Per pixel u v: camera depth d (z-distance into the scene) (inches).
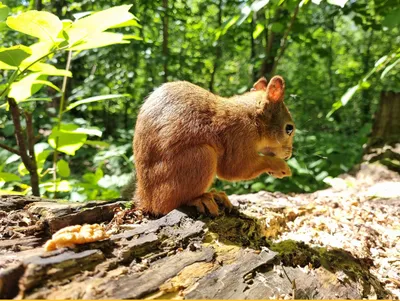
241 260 8.9
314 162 26.7
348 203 16.7
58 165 15.6
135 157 11.4
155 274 7.9
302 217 14.8
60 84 32.2
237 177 12.1
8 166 23.1
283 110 12.8
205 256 8.8
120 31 27.4
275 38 31.8
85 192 19.5
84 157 32.7
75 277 7.2
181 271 8.1
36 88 13.3
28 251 8.6
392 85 42.2
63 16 30.8
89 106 31.7
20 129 14.5
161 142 10.8
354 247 12.1
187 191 10.7
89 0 28.3
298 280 8.8
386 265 11.5
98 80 30.1
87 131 13.9
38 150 17.3
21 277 6.8
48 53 10.7
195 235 9.6
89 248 8.1
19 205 11.1
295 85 41.4
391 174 22.6
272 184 27.5
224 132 11.6
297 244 10.5
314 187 27.4
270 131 12.5
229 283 8.1
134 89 34.7
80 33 10.4
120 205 11.4
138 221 10.8
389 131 26.3
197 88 12.0
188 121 11.0
